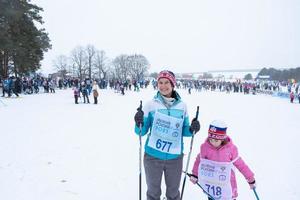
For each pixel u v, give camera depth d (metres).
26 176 5.10
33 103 17.78
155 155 3.31
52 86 29.81
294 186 5.00
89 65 67.44
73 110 14.62
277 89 46.69
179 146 3.34
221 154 3.29
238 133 9.65
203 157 3.39
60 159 6.09
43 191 4.51
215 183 3.35
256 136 9.23
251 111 16.98
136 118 3.24
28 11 33.31
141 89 44.19
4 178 4.98
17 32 31.94
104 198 4.33
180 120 3.28
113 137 8.30
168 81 3.25
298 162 6.39
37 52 36.41
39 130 9.09
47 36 40.53
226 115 14.42
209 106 19.12
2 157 6.13
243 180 5.16
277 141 8.54
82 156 6.34
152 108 3.33
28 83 26.67
